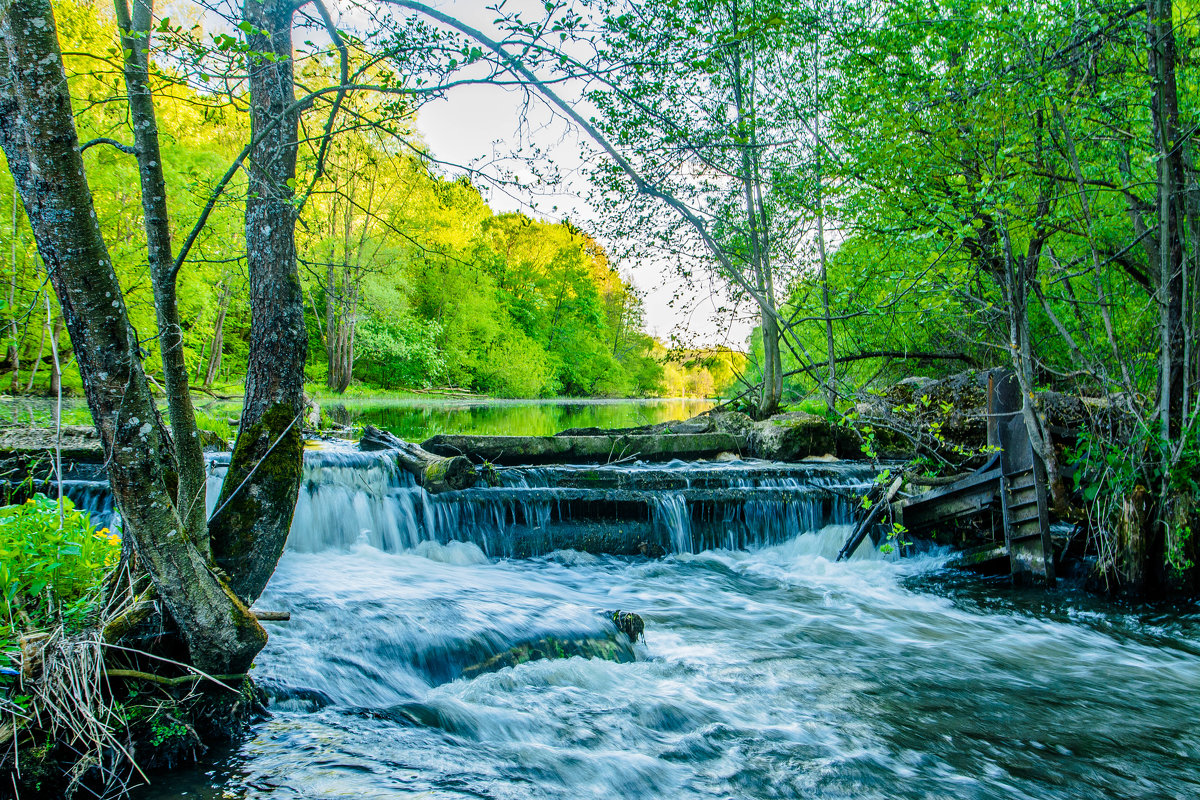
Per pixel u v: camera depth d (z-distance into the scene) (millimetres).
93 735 3008
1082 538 7715
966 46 8000
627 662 5203
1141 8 6824
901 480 8656
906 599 7266
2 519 3508
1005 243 7121
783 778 3643
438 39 3014
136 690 3314
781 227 11719
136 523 3061
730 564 8578
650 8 3008
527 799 3256
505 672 4668
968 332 12008
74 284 2754
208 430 9492
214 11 2977
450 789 3268
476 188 3453
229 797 3092
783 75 10492
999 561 8031
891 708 4590
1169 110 6820
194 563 3262
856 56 8844
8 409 12828
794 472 10117
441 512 8242
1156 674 5320
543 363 52781
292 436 4129
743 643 5793
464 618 5184
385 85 3199
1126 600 7012
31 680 3029
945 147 8336
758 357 16391
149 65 3287
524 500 8531
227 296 22234
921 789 3604
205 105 3709
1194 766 3939
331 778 3283
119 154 16406
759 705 4547
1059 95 7402
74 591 3570
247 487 3975
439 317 43469
